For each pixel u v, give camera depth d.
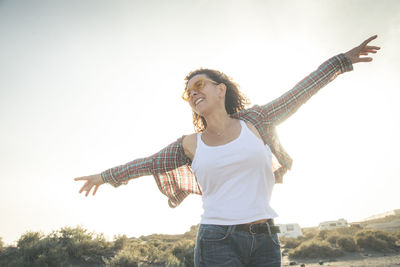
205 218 1.60
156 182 2.11
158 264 13.54
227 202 1.57
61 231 13.31
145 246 17.45
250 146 1.62
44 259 10.20
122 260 12.34
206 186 1.70
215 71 2.06
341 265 15.88
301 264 17.97
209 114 1.78
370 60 2.01
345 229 45.38
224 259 1.46
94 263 12.14
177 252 16.34
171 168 2.00
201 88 1.75
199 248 1.54
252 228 1.50
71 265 11.03
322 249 21.55
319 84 1.94
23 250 10.95
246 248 1.50
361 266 14.69
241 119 1.86
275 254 1.54
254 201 1.57
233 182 1.60
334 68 2.00
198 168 1.69
